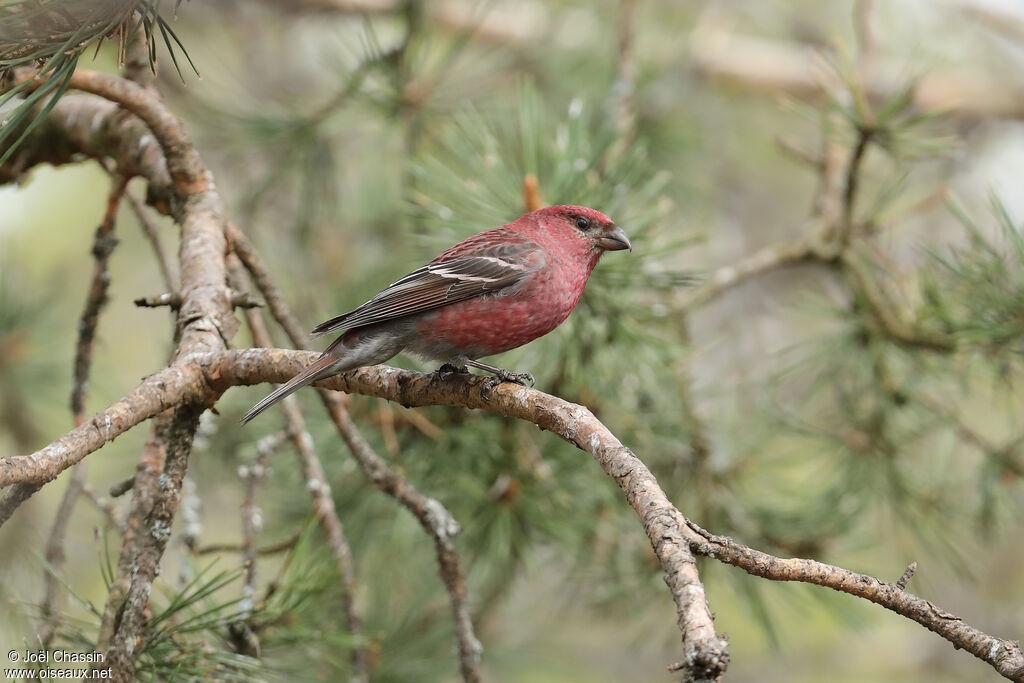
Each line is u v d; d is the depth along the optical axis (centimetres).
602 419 1016
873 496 1093
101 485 1255
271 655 871
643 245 975
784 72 1709
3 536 1028
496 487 994
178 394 715
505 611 1228
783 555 1061
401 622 1079
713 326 1641
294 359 740
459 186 1007
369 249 1417
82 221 1628
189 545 835
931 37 1730
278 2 1523
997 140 1728
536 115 1038
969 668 1698
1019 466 1024
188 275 813
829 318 1114
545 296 901
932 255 997
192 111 1353
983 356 1013
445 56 1260
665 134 1495
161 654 712
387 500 1057
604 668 1519
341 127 1322
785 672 1681
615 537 1070
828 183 1195
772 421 1120
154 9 598
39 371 1241
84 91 866
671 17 1578
